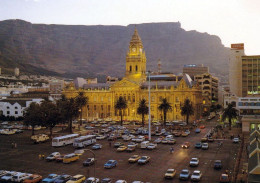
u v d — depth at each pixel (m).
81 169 75.44
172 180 66.19
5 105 198.25
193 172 68.12
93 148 99.94
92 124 172.38
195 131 137.25
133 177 68.50
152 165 78.94
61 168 76.44
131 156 89.31
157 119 197.88
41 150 99.06
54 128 159.12
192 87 191.25
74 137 111.88
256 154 49.66
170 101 195.62
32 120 126.12
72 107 139.88
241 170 71.50
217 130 139.25
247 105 153.75
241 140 113.69
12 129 149.88
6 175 67.38
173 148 101.00
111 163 77.25
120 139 120.62
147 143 101.38
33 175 66.00
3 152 96.12
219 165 74.38
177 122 173.50
